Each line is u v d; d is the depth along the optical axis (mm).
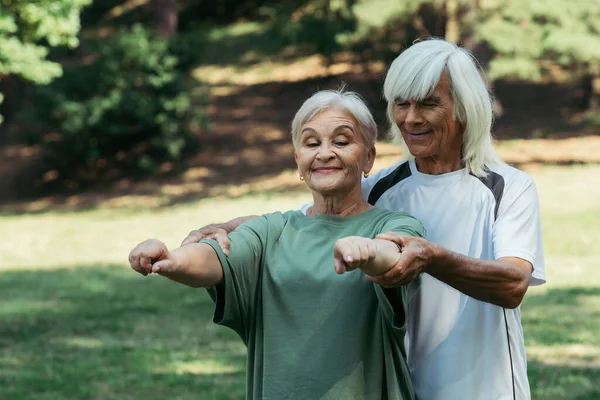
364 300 2783
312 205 3119
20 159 24156
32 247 16375
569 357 7801
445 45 3012
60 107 21734
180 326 9875
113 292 12047
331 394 2758
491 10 19297
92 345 9000
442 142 3037
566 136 21547
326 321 2781
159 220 18391
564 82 25391
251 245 2848
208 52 32031
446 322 3053
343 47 23219
